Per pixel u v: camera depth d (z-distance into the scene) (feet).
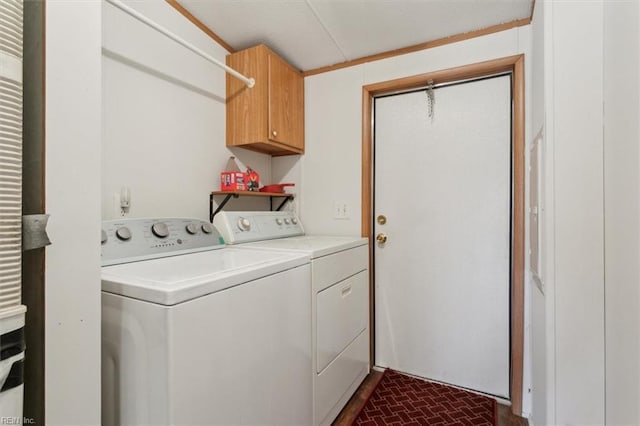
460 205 6.22
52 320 1.98
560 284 3.38
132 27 4.63
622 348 2.78
